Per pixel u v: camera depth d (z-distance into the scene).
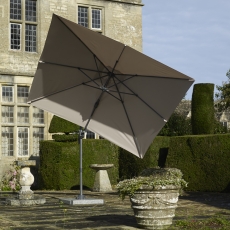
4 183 18.70
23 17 19.95
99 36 9.12
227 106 30.28
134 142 9.44
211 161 16.16
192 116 18.19
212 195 15.03
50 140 18.22
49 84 10.63
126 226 8.47
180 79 8.69
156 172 8.31
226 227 8.27
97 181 17.12
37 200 12.20
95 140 18.59
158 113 9.10
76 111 10.46
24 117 19.72
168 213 8.07
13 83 19.42
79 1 20.98
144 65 8.96
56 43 9.98
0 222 8.94
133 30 22.08
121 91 9.56
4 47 19.42
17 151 19.38
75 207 11.60
